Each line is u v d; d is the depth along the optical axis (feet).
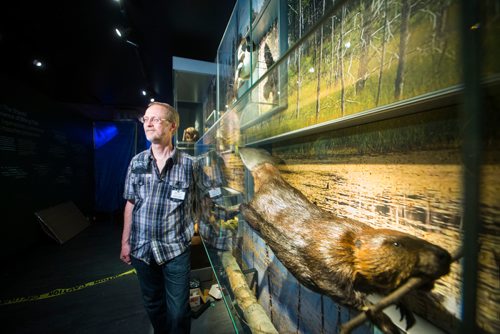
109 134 18.75
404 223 1.91
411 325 1.58
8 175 10.61
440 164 1.62
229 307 3.76
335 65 2.42
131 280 8.33
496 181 0.94
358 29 2.10
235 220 4.37
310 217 2.22
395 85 1.70
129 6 7.29
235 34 6.24
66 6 7.18
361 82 2.08
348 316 2.23
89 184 18.22
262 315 3.29
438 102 1.45
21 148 11.50
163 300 4.65
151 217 4.11
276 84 3.37
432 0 1.35
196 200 4.82
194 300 6.47
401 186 1.92
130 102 17.62
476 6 0.80
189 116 14.03
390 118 2.01
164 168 4.21
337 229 1.93
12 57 9.98
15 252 10.73
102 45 9.53
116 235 13.89
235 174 4.88
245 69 5.45
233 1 7.31
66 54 10.12
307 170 3.24
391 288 1.40
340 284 1.61
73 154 16.30
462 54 0.86
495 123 1.11
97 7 7.24
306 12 3.21
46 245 12.13
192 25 8.59
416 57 1.50
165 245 4.07
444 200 1.59
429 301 1.71
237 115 4.33
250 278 4.07
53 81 12.78
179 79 10.98
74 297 7.31
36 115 12.73
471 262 0.88
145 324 6.10
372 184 2.21
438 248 1.35
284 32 3.77
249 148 4.20
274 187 2.79
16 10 7.19
